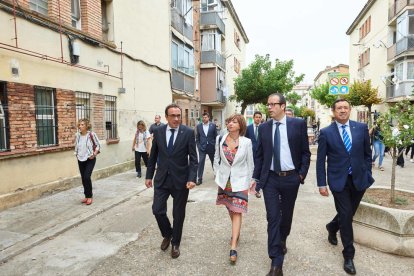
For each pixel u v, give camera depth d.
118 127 10.81
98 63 9.61
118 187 8.35
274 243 3.57
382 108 27.92
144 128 9.76
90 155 6.57
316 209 6.15
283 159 3.71
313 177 9.60
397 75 24.89
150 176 4.31
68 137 8.23
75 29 8.41
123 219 5.74
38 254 4.26
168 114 4.11
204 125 8.87
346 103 3.71
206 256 4.13
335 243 4.43
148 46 13.20
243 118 4.18
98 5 9.70
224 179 4.16
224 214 5.91
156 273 3.70
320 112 64.25
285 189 3.73
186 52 19.02
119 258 4.10
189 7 19.48
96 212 6.05
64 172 8.05
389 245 4.09
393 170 4.57
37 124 7.31
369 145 3.78
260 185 3.81
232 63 33.34
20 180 6.68
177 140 4.10
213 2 24.83
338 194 3.70
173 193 4.15
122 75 10.95
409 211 4.02
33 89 7.07
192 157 4.15
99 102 9.67
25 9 6.75
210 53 24.33
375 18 29.70
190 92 19.83
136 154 9.75
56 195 7.39
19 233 4.91
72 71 8.42
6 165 6.34
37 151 7.06
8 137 6.46
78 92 8.80
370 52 31.25
